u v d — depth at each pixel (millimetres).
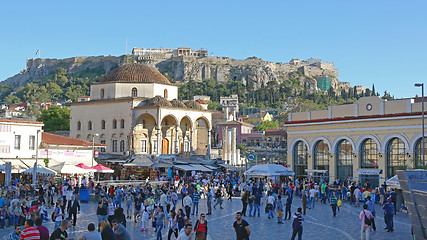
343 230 34031
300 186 63031
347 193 54969
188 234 21656
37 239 20562
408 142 58812
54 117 133000
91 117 100312
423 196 19297
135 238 30781
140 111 95125
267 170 51281
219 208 48250
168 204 38781
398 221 39469
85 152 79750
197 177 73938
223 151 98938
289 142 71938
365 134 62781
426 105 57625
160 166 79250
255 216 41906
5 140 68688
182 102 103312
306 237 31172
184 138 103625
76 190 53188
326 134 67062
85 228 34281
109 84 99562
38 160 71688
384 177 60531
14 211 35031
